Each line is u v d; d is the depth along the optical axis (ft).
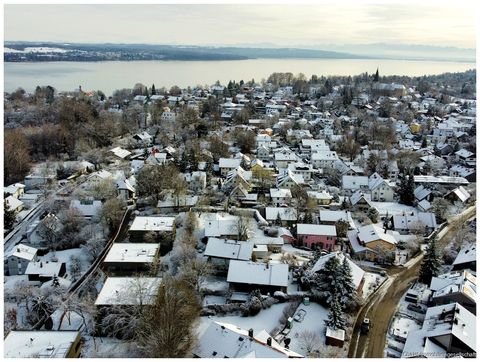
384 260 298.35
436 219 368.68
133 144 583.17
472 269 270.67
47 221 323.37
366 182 439.63
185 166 465.47
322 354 201.98
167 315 195.93
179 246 296.71
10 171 449.06
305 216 345.92
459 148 572.92
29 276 277.44
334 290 237.45
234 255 275.39
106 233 331.36
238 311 233.35
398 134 652.89
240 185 400.67
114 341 207.10
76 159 510.58
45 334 189.67
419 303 245.65
